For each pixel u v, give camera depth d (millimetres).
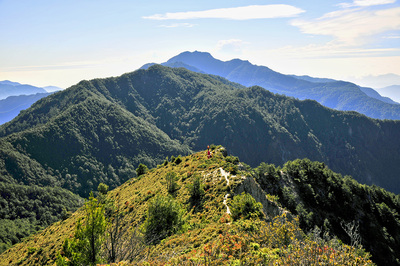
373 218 79812
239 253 13039
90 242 17250
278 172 82875
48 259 37906
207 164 51781
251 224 20969
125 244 17328
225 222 26641
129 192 57438
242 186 37844
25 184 192000
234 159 56719
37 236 57375
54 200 181875
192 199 38094
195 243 20484
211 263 12109
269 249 13938
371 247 71562
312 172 88188
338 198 82812
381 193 91000
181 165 60594
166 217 26812
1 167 189875
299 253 10008
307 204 75938
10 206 160500
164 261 13672
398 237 76625
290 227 14906
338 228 72375
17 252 49906
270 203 40375
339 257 9500
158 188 47812
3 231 131125
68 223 50344
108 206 36438
